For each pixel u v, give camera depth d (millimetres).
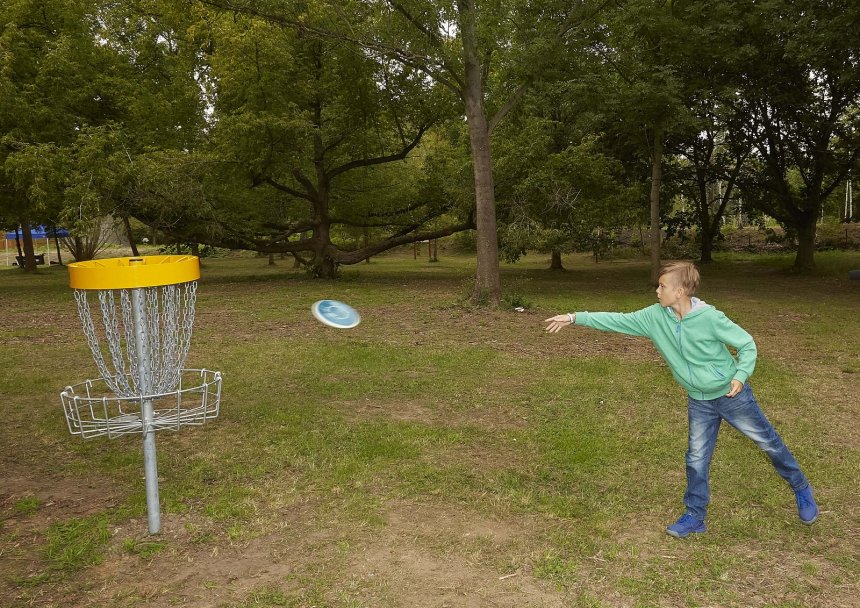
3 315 13188
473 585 3123
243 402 6531
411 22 13195
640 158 24281
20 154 15898
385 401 6594
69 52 17641
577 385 7180
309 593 3035
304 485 4344
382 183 24953
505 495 4199
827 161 22000
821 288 18500
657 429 5562
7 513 3943
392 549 3479
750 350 3365
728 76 19953
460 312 13438
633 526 3797
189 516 3887
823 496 4195
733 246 39156
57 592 3057
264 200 23203
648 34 16688
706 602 2992
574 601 2994
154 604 2957
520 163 19516
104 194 17734
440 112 21562
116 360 3451
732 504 4086
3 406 6391
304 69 20406
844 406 6332
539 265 33812
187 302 3527
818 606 2963
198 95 20188
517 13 13906
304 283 21516
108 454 4988
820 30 14633
